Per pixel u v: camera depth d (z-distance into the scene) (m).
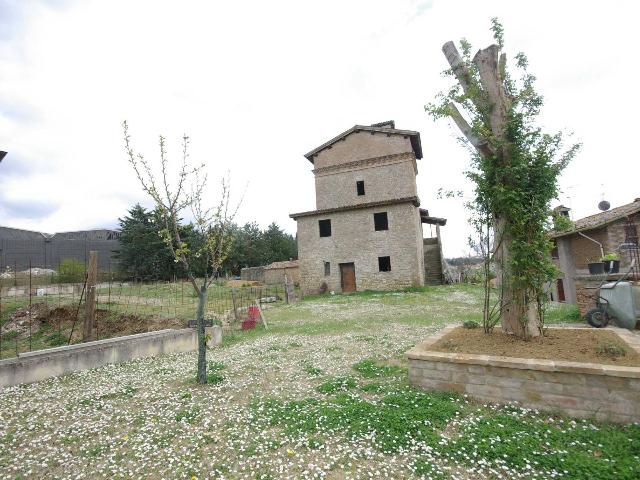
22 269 22.78
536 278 5.33
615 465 3.03
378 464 3.34
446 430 3.87
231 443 3.89
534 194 5.35
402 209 24.59
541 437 3.58
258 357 7.80
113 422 4.66
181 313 13.79
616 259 10.02
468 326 6.59
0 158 12.71
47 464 3.65
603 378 3.85
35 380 6.61
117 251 36.00
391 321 12.05
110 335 12.62
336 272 25.77
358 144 28.69
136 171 5.83
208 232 6.64
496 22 5.82
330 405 4.72
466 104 5.92
